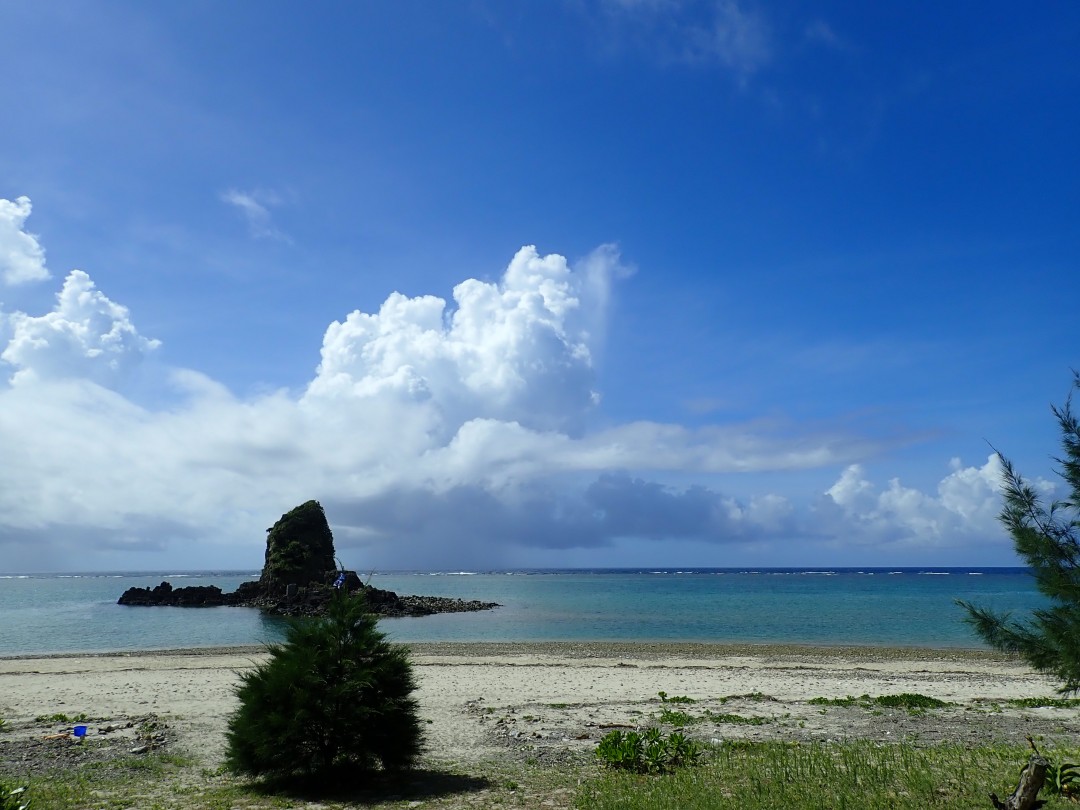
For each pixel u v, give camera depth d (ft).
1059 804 32.42
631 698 71.92
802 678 88.74
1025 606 219.41
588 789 36.96
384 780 41.09
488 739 52.75
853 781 36.37
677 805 33.09
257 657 119.14
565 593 397.19
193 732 55.52
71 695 74.33
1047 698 69.92
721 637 159.53
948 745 47.91
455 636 165.07
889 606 267.80
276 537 323.16
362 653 41.88
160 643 153.69
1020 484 36.42
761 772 39.19
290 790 39.04
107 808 34.73
